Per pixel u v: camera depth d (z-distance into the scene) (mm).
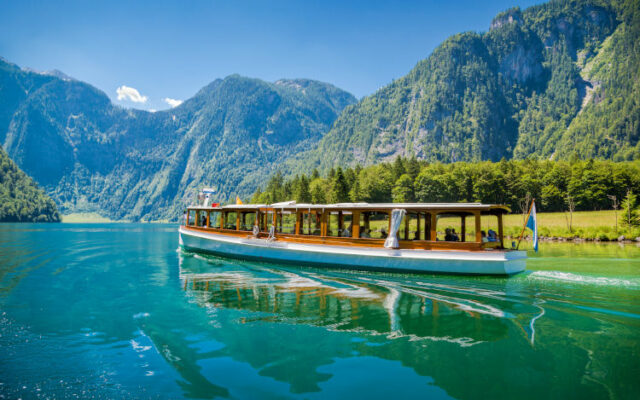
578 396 6473
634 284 16359
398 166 148875
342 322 10875
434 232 19562
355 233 21438
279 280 17984
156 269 22000
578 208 112375
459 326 10445
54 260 26828
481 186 125000
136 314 11875
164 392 6738
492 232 20094
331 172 156625
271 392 6711
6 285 17000
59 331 10219
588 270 19953
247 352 8656
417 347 8859
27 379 7320
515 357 8203
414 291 15125
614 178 105750
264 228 26016
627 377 7164
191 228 31781
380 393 6645
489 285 16266
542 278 17844
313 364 7934
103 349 8875
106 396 6609
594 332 9859
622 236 52781
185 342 9320
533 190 120812
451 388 6809
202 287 16297
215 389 6848
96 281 17953
